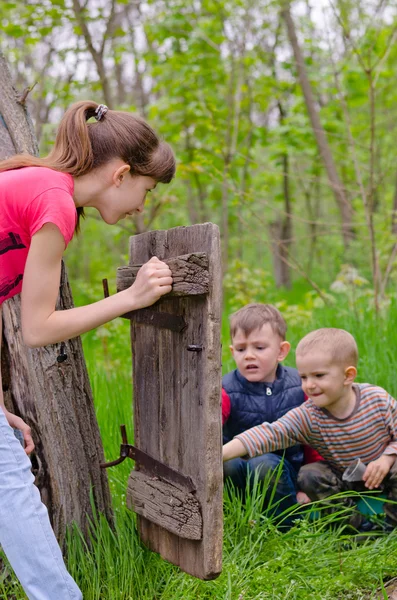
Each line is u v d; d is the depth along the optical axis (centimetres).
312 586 248
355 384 310
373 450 295
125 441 259
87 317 209
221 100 1021
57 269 206
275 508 301
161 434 238
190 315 218
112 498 298
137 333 252
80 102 222
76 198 220
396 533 285
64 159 215
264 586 246
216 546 213
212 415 209
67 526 259
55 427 259
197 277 205
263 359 315
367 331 488
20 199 204
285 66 1029
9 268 215
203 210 1238
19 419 254
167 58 939
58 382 260
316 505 301
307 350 292
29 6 783
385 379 399
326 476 301
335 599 246
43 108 1009
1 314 242
